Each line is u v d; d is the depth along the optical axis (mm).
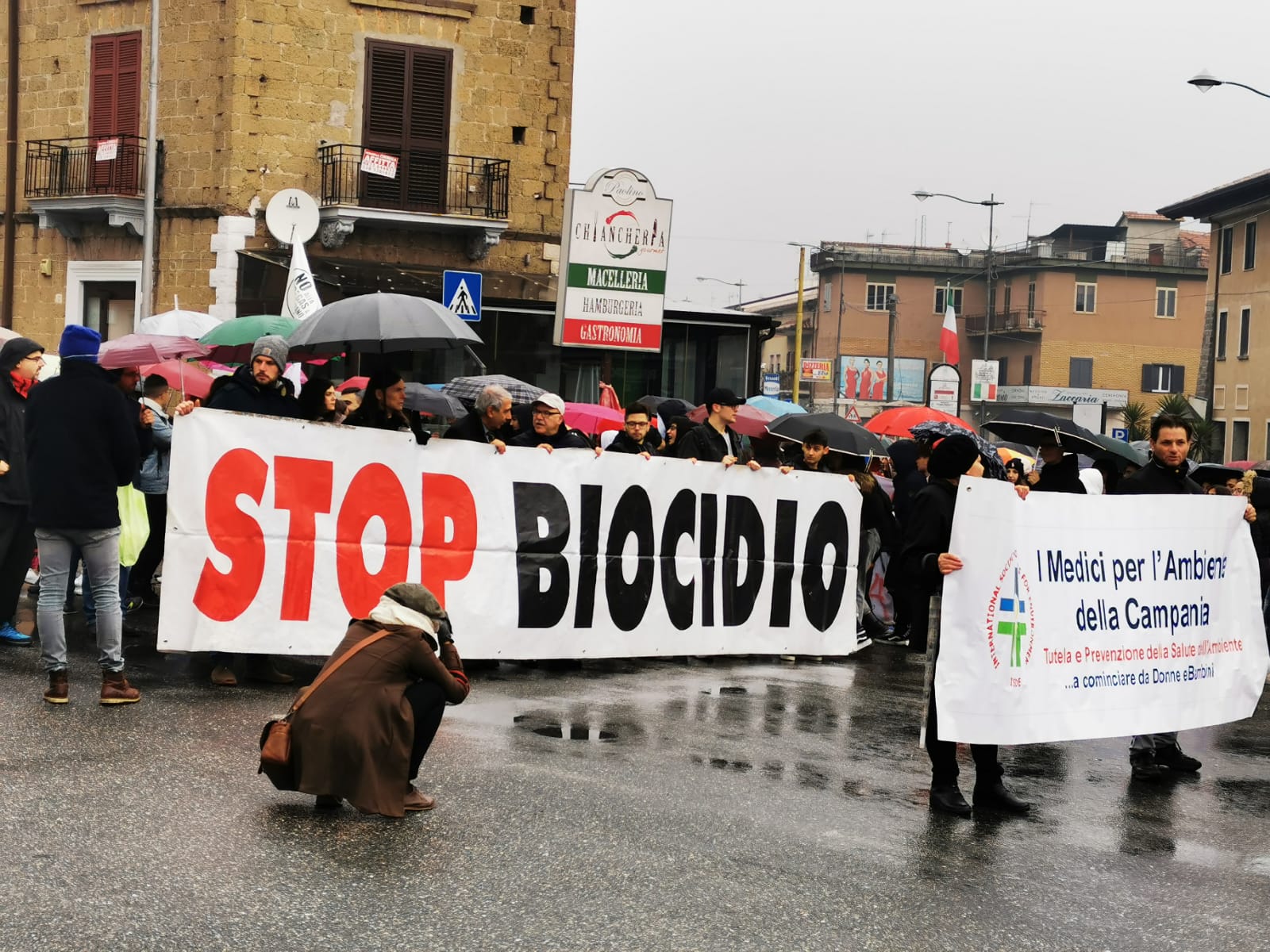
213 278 23219
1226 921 5715
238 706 8445
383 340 10820
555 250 25672
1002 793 7312
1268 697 12008
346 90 23891
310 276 17281
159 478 12188
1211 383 54375
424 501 9844
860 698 10133
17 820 5980
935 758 7234
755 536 11453
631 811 6680
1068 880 6129
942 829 6797
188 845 5809
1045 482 11250
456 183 24781
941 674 7188
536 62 25297
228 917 5047
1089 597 7914
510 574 10250
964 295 93562
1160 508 8297
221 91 23219
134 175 24109
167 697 8578
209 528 8992
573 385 24812
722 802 6953
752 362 25688
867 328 92625
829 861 6117
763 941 5125
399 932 5004
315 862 5684
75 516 8070
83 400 8133
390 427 10141
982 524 7363
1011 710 7484
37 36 25094
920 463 12828
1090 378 88000
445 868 5711
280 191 22844
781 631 11633
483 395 10781
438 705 6488
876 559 13766
